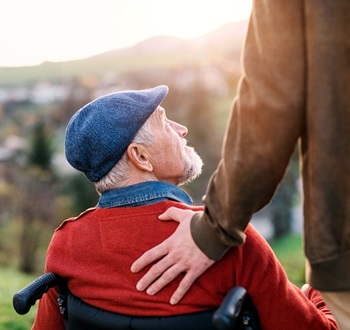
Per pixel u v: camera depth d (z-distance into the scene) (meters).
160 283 1.39
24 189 16.36
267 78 1.21
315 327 1.41
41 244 15.64
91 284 1.49
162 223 1.45
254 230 1.43
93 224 1.53
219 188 1.29
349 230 1.20
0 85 21.73
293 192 15.95
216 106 18.81
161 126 1.53
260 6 1.23
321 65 1.18
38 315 1.72
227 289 1.39
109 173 1.52
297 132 1.22
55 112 20.64
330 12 1.17
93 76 21.48
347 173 1.19
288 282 1.42
